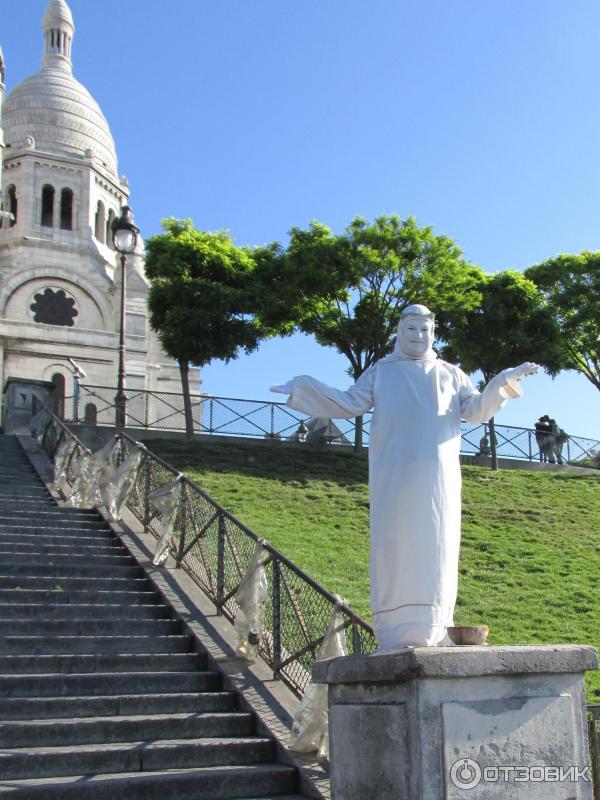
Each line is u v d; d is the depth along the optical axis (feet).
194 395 92.79
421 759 15.40
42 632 31.55
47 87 198.29
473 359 99.81
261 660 31.01
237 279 97.55
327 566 51.80
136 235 80.84
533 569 56.34
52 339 165.27
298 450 85.51
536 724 16.44
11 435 71.56
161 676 29.09
